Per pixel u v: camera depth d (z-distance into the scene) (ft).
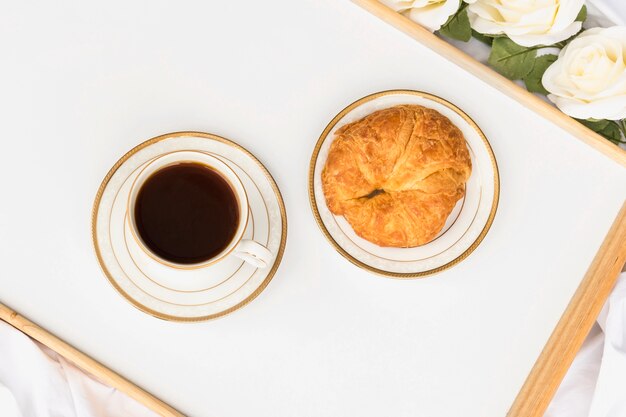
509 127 2.77
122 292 2.57
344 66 2.76
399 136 2.58
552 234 2.75
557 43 2.81
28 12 2.71
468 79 2.77
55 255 2.65
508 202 2.75
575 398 2.97
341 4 2.77
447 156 2.58
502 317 2.72
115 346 2.64
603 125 2.82
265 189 2.65
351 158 2.59
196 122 2.71
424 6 2.70
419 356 2.70
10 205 2.65
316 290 2.69
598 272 2.72
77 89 2.69
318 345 2.68
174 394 2.65
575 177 2.77
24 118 2.68
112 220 2.58
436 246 2.67
